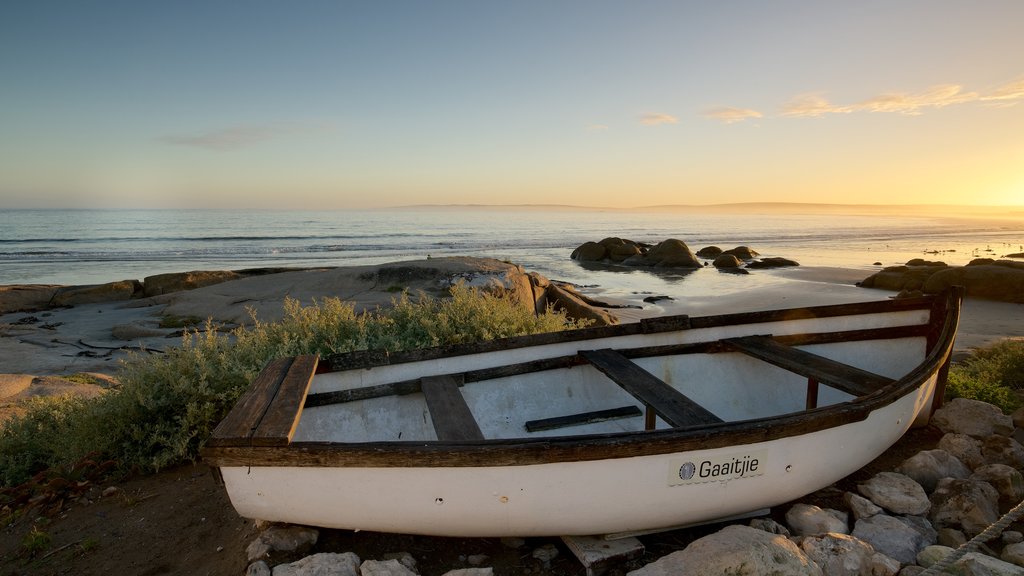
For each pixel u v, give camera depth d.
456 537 3.84
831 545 3.43
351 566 3.32
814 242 58.75
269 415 3.40
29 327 13.70
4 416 6.13
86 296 17.28
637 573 3.16
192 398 5.29
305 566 3.24
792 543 3.31
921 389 4.58
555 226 98.38
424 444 3.19
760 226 102.56
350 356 4.55
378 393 4.62
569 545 3.66
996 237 67.06
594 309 13.99
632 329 5.29
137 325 13.01
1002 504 4.25
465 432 3.65
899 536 3.69
